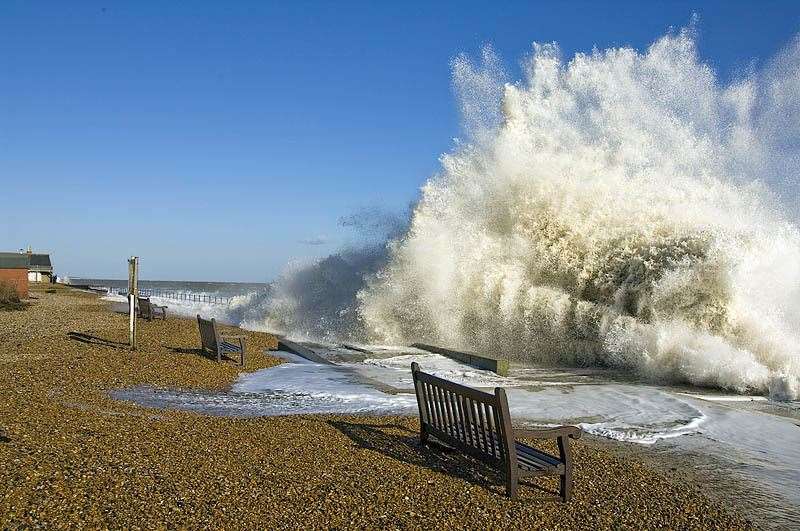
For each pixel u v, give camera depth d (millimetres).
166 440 6398
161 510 4480
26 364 11570
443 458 6301
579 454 6758
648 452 7004
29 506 4344
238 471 5473
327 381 11305
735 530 4805
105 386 10055
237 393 10156
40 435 6145
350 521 4520
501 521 4719
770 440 7578
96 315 25781
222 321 25219
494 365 12695
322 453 6262
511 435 5262
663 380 12227
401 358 14438
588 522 4809
